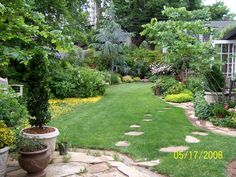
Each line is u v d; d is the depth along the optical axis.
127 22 28.70
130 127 6.71
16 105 5.29
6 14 3.37
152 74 19.83
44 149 3.81
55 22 12.48
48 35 3.75
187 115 8.41
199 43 8.88
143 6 28.73
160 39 9.20
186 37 8.96
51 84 11.51
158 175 4.06
